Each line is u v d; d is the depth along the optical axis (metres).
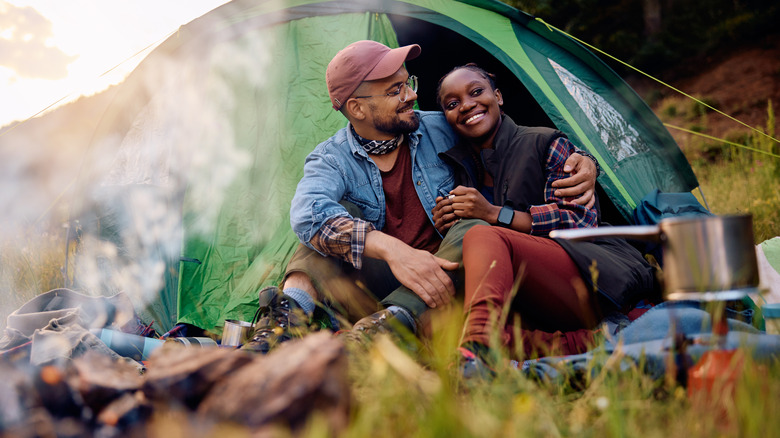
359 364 1.38
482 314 1.54
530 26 3.24
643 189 2.97
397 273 1.89
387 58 2.30
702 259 1.15
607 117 3.15
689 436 1.03
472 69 2.49
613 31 12.06
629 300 1.92
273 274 2.66
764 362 1.26
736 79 10.28
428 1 3.23
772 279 2.38
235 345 2.19
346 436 0.96
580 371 1.39
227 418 0.96
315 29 3.16
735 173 6.13
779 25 10.89
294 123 3.00
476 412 1.09
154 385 1.06
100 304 2.22
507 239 1.79
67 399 1.12
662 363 1.33
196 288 2.75
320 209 2.10
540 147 2.29
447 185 2.43
